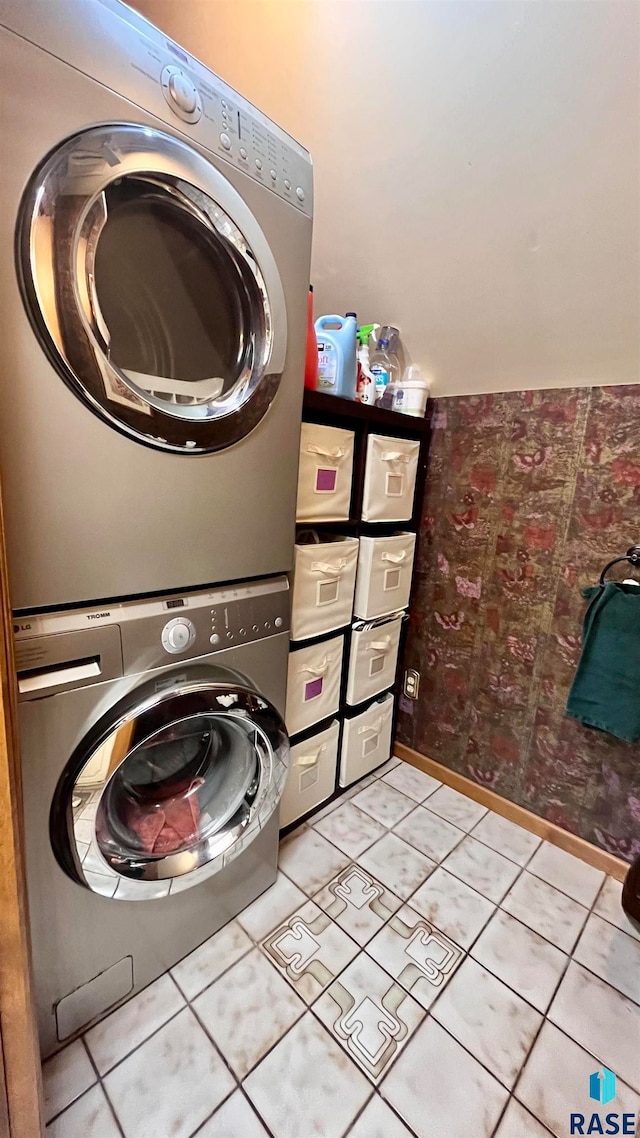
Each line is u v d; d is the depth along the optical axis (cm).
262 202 90
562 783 156
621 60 84
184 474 88
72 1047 97
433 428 172
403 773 190
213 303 92
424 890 138
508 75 93
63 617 78
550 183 104
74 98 65
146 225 79
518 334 137
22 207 62
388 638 171
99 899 93
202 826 111
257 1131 87
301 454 122
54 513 73
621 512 136
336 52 105
